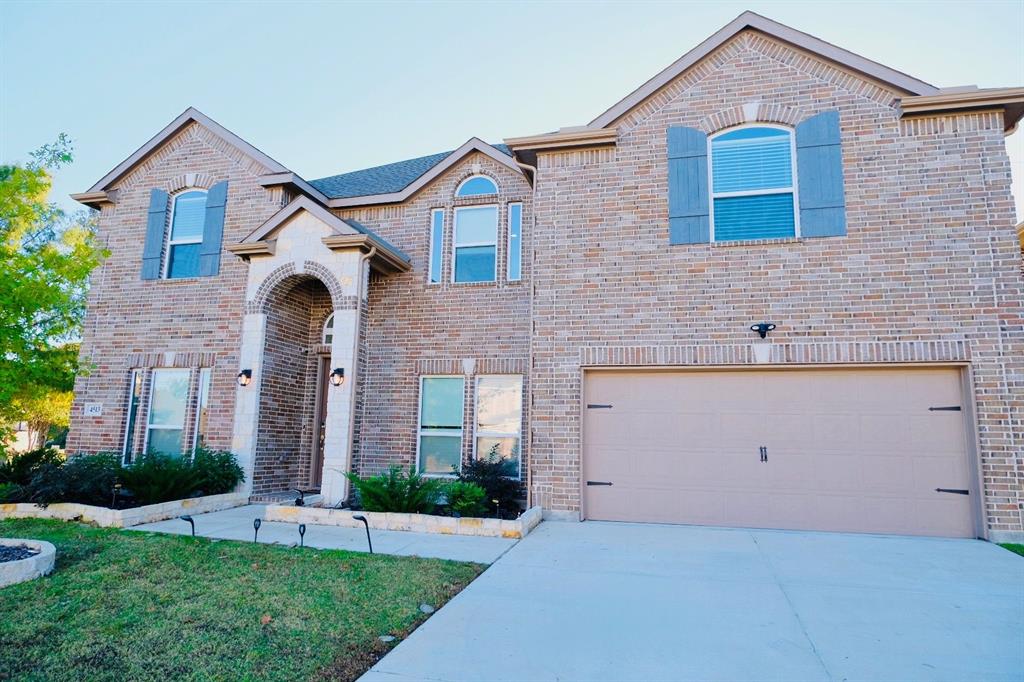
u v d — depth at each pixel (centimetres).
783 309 892
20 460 1161
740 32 981
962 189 858
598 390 965
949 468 829
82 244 820
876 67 899
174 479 990
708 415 920
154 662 398
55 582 572
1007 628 470
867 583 595
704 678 382
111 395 1298
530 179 1147
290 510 922
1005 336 812
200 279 1295
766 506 880
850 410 870
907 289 852
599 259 980
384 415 1208
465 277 1244
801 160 923
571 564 668
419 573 619
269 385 1195
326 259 1165
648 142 996
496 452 1113
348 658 410
